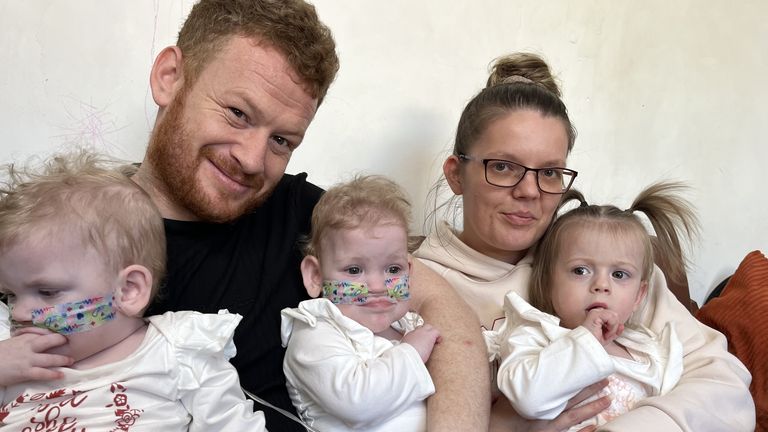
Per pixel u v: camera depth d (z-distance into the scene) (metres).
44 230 0.90
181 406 0.98
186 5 1.63
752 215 2.36
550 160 1.35
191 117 1.12
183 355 0.97
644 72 2.20
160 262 1.03
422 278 1.30
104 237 0.94
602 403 1.17
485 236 1.40
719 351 1.31
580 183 2.16
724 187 2.32
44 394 0.90
